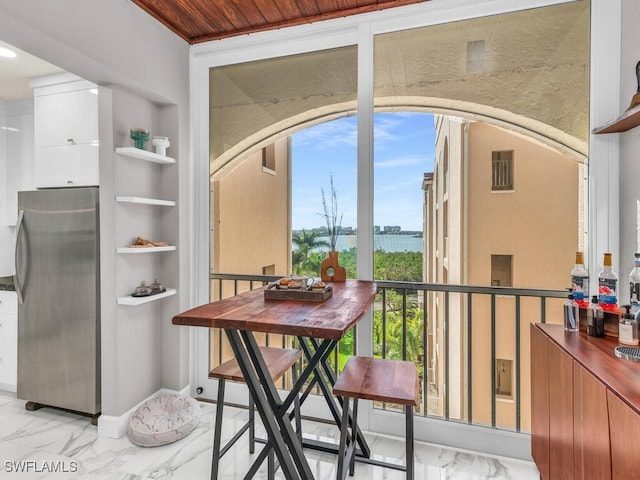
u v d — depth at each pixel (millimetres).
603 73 1886
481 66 2092
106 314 2264
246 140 2617
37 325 2533
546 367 1538
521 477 1861
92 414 2416
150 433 2121
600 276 1561
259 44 2514
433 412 2250
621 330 1378
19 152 3379
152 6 2223
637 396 992
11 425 2396
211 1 2172
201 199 2715
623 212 1810
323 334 1079
